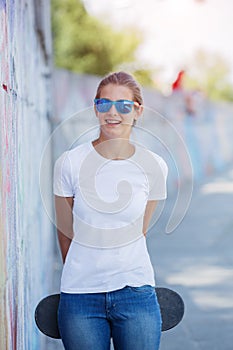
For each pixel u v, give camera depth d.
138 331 4.37
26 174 5.71
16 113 4.74
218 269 13.16
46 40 10.55
